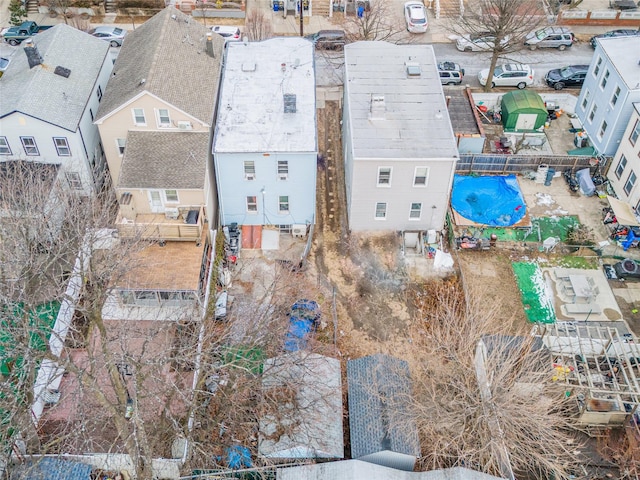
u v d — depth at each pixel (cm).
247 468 3003
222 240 3994
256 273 3912
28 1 5856
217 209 4159
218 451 3077
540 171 4491
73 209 3456
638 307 3825
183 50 4153
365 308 3788
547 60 5600
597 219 4300
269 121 3922
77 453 2992
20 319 2655
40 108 3862
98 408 3033
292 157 3784
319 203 4372
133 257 3456
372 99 3953
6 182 3550
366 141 3853
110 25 5769
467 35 5781
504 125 4956
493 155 4475
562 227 4247
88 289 3416
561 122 5031
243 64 4288
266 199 4006
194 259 3634
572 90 5312
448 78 5281
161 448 3044
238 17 5903
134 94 3728
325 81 5341
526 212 4306
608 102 4447
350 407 3169
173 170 3688
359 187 3919
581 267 4022
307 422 2995
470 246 4084
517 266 4022
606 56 4453
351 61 4403
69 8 5856
